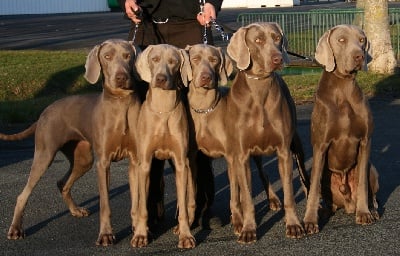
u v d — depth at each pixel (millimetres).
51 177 7223
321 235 5043
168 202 6191
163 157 4945
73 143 5594
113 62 4883
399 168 7074
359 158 5297
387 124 9539
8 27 27703
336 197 5504
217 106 5129
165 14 5586
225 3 43469
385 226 5195
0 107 10734
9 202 6270
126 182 6969
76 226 5512
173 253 4738
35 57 15578
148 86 5320
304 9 35344
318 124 5211
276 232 5148
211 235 5137
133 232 5105
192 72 4977
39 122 5391
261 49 4902
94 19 31672
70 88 13023
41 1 40000
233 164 5129
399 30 15648
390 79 12938
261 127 4945
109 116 4914
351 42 5055
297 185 6656
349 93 5145
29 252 4871
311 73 14141
